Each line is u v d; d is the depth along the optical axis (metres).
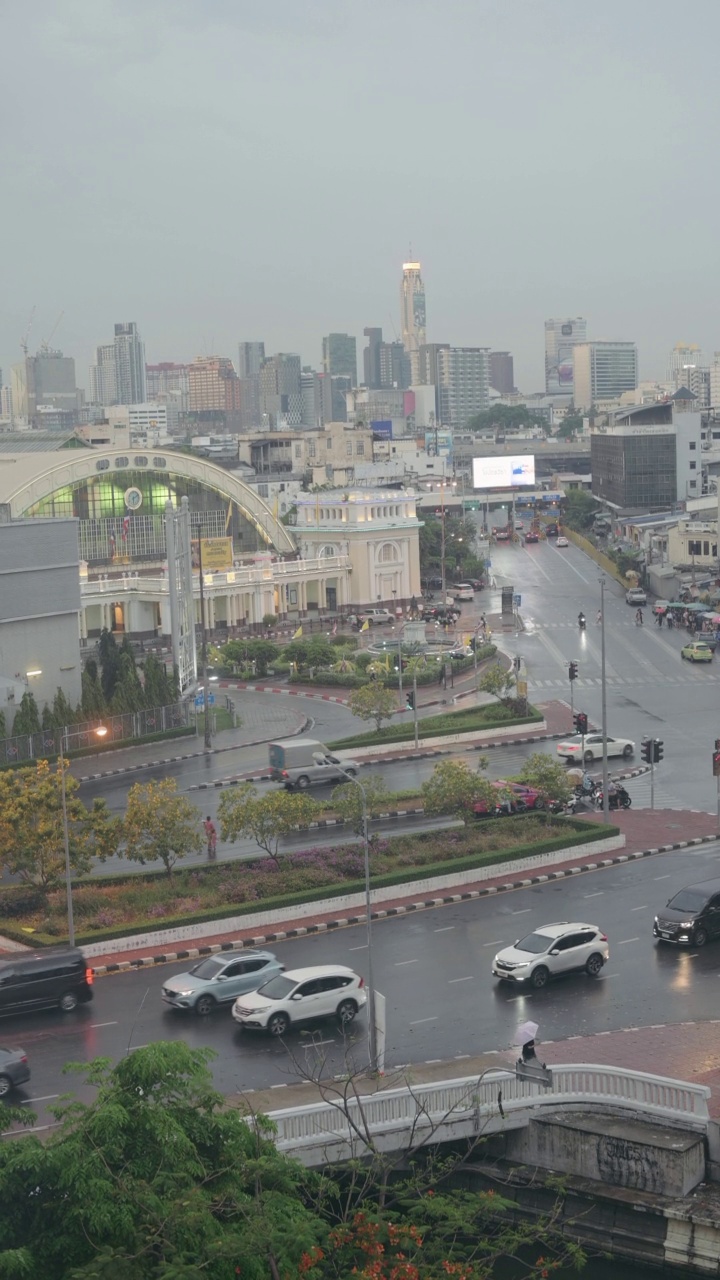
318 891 75.38
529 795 95.00
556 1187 47.12
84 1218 34.94
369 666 144.75
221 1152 38.50
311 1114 47.06
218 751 118.62
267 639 167.25
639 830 90.25
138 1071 38.34
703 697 135.00
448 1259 37.75
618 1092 50.41
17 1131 48.75
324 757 106.69
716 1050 55.78
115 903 75.31
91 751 118.19
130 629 181.38
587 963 65.38
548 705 133.12
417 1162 48.72
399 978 65.38
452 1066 53.56
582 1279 46.81
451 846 82.94
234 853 87.56
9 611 123.31
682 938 69.00
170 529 135.75
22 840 74.50
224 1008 62.25
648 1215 46.53
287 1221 35.88
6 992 61.00
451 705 134.12
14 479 181.75
